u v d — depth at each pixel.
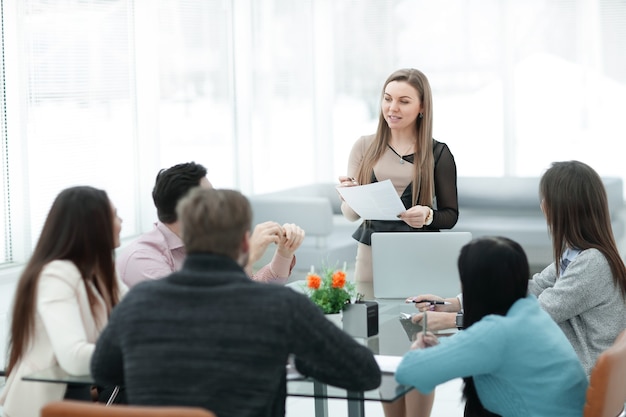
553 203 3.85
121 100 7.99
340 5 9.82
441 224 5.05
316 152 10.04
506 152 9.39
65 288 3.32
